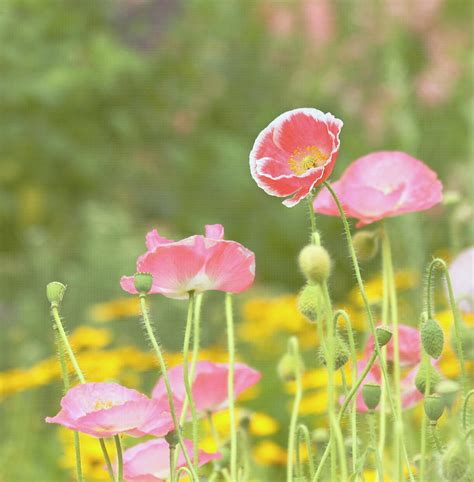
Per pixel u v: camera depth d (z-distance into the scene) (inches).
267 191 67.9
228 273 71.7
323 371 192.5
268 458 167.0
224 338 333.1
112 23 554.6
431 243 331.0
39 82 513.0
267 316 285.0
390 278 83.2
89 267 380.8
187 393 70.2
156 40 554.6
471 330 87.6
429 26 454.3
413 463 79.6
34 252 414.3
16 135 518.3
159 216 521.3
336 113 496.7
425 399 70.9
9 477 212.8
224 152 513.0
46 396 248.1
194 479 66.8
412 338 84.4
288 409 227.9
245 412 95.7
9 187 522.0
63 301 367.9
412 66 461.4
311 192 69.8
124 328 343.9
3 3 531.8
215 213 507.2
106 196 524.7
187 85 545.0
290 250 478.9
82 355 222.4
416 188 84.1
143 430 67.6
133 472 76.6
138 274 68.3
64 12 541.6
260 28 550.9
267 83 543.8
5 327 360.8
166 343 339.6
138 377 253.8
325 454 70.9
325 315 75.2
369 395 71.9
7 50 519.8
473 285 112.0
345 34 502.0
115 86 530.6
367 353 84.6
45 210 519.8
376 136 462.6
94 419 66.4
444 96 442.3
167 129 537.3
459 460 66.6
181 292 72.1
